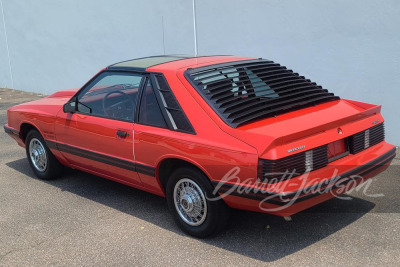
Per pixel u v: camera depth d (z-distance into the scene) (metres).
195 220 4.23
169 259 3.92
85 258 4.01
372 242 4.02
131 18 9.55
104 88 4.99
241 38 7.85
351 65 6.70
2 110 10.52
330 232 4.24
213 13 8.13
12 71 12.93
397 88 6.36
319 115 4.14
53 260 4.01
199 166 3.96
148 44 9.38
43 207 5.13
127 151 4.61
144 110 4.50
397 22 6.17
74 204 5.18
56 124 5.46
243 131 3.75
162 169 4.42
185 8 8.52
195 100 4.15
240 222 4.54
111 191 5.55
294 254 3.89
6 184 5.90
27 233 4.52
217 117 3.96
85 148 5.15
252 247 4.05
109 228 4.55
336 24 6.71
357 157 4.12
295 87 4.64
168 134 4.18
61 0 10.91
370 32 6.43
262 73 4.71
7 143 7.95
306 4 6.95
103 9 10.04
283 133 3.66
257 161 3.59
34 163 6.07
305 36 7.07
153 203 5.14
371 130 4.34
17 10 12.16
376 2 6.29
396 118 6.45
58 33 11.25
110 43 10.14
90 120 4.99
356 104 4.62
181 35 8.74
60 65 11.48
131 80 4.74
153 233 4.41
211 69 4.55
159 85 4.45
